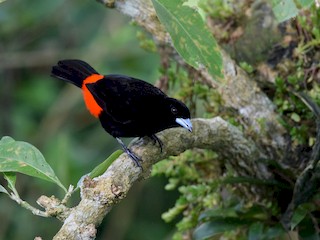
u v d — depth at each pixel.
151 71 14.95
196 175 9.13
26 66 15.53
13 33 15.77
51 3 15.43
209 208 8.82
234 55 8.98
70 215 6.38
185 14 6.53
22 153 7.07
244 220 8.53
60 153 13.47
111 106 8.62
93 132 15.41
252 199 8.84
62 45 15.89
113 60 15.23
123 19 15.54
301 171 8.48
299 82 8.63
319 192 8.24
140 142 7.73
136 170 7.07
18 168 6.98
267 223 8.61
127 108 8.52
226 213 8.45
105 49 15.15
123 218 14.59
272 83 8.79
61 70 9.31
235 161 8.49
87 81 9.06
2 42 15.69
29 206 6.57
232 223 8.48
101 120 8.96
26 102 15.42
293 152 8.52
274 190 8.66
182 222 8.87
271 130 8.54
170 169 9.12
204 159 9.07
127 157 7.08
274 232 8.34
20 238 14.05
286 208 8.72
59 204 6.48
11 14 15.45
